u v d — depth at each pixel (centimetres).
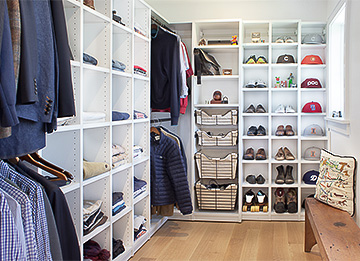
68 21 216
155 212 371
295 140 431
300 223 396
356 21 274
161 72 357
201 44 416
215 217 407
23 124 136
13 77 117
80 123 217
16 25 123
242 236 353
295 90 416
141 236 323
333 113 367
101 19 244
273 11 429
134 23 312
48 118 141
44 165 193
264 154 414
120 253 276
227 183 442
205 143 413
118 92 297
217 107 429
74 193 218
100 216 245
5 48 114
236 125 433
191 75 406
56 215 153
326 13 419
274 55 436
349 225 236
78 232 217
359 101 262
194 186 418
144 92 335
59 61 147
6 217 120
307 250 307
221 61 442
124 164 283
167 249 316
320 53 426
